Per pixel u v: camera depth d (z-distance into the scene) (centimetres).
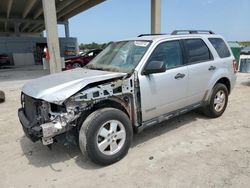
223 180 298
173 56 420
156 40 404
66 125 317
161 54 401
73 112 317
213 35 517
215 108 516
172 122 508
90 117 327
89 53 1709
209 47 489
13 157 382
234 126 479
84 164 353
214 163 338
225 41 543
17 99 771
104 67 412
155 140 423
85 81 331
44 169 344
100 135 332
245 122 500
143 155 370
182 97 433
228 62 526
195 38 468
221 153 367
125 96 358
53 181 315
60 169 343
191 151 377
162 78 392
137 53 395
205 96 486
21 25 3584
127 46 428
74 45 2881
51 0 963
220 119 521
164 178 308
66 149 402
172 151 379
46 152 395
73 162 360
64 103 313
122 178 313
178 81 417
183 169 327
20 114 377
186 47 444
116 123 345
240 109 593
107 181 308
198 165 335
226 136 430
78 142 351
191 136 435
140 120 380
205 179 302
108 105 355
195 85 452
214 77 490
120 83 346
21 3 2272
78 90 314
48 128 304
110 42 502
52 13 972
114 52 441
